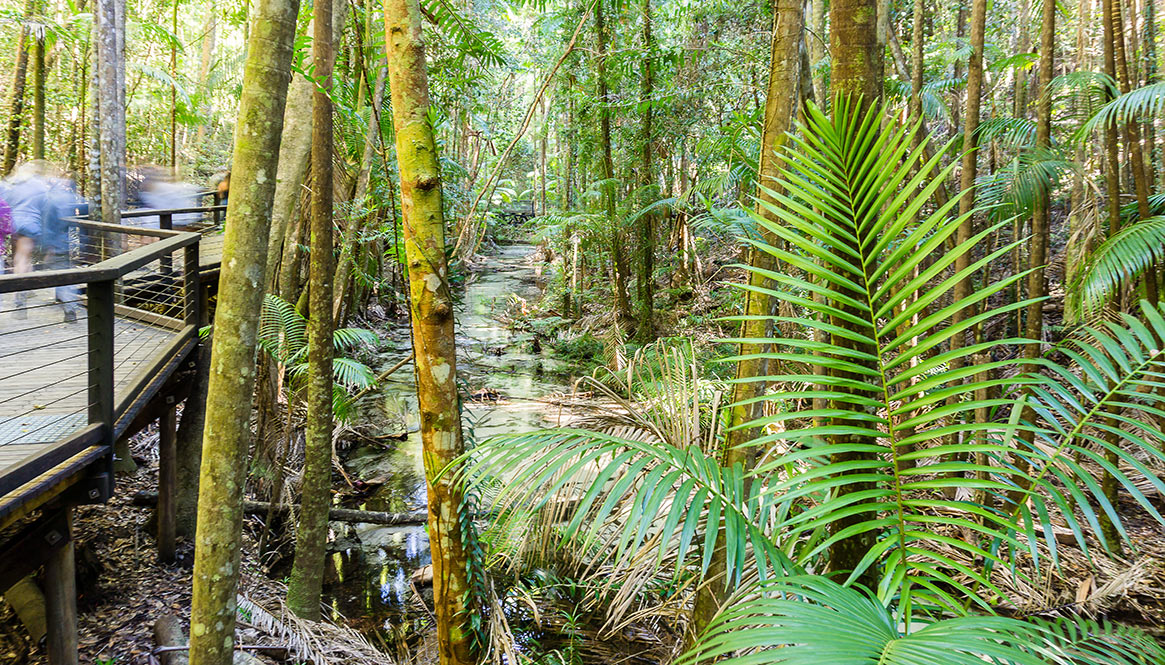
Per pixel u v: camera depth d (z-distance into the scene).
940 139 6.63
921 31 4.21
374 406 7.09
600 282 11.42
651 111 8.26
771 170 1.91
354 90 5.29
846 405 1.56
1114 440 3.49
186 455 3.97
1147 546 3.40
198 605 1.94
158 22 11.05
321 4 2.99
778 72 1.90
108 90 5.92
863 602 1.14
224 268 1.89
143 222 8.71
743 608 1.11
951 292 5.35
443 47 5.74
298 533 3.25
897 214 1.62
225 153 13.02
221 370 1.89
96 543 3.74
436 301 2.02
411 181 1.99
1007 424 1.39
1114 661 1.67
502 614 2.23
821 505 1.36
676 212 9.74
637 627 3.22
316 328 3.16
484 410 6.82
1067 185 5.80
